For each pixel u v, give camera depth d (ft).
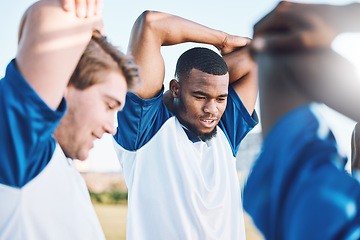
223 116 6.57
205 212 5.71
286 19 1.44
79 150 3.07
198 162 5.93
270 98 1.49
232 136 6.56
